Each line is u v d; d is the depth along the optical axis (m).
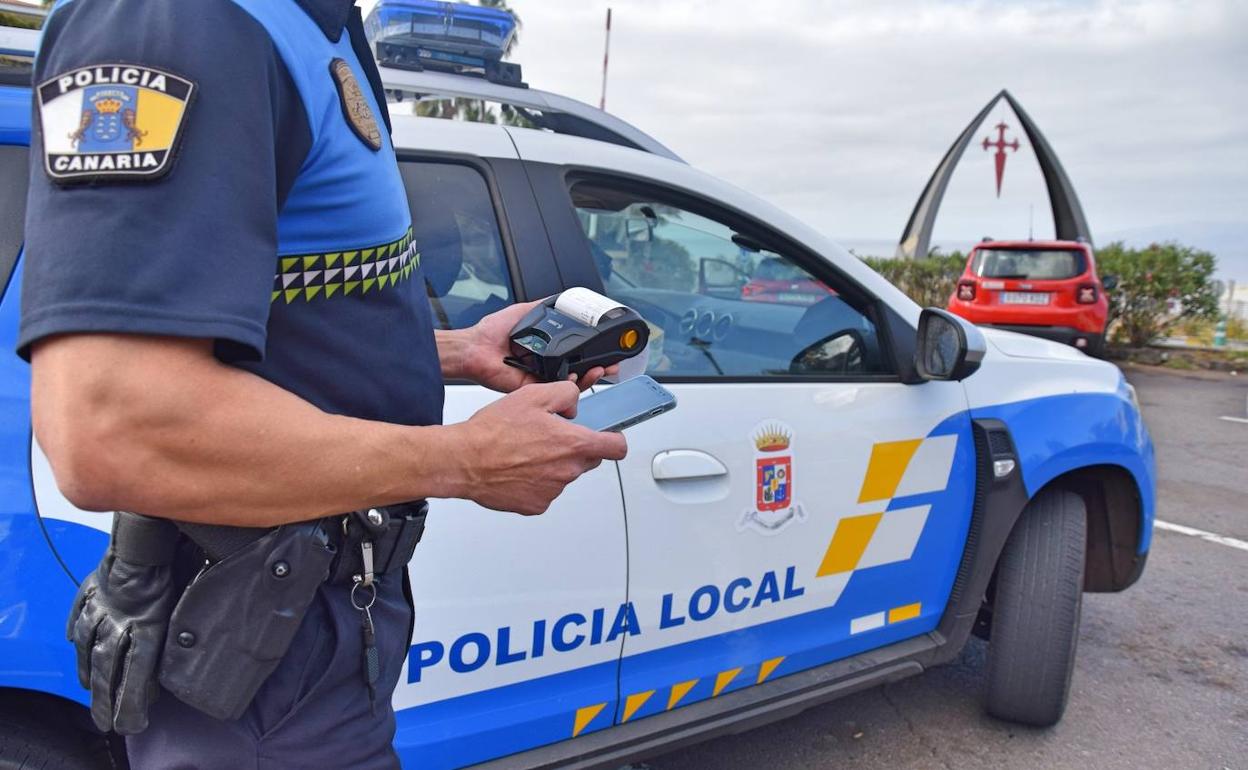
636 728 1.98
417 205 1.82
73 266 0.72
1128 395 2.91
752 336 2.20
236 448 0.79
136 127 0.74
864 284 2.35
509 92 2.29
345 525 0.95
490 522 1.72
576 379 1.25
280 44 0.83
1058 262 10.55
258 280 0.78
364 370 0.95
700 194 2.15
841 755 2.70
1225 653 3.41
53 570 1.40
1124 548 3.00
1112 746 2.78
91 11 0.78
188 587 0.90
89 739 1.50
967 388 2.50
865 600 2.34
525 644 1.78
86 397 0.73
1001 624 2.70
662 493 1.93
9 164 1.46
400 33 2.33
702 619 2.03
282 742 0.96
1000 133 17.80
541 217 1.93
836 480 2.20
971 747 2.75
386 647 1.03
